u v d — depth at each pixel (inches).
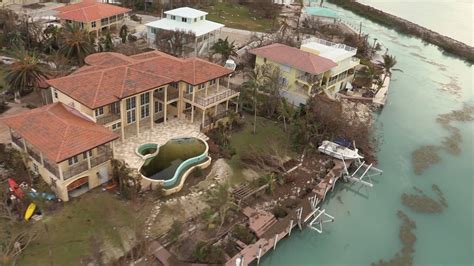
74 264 1248.8
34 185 1507.1
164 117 1971.0
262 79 2258.9
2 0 3619.6
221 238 1439.5
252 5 4537.4
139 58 2082.9
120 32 3090.6
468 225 1743.4
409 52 3951.8
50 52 2591.0
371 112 2573.8
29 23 2839.6
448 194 1925.4
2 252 1232.8
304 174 1852.9
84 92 1647.4
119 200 1515.7
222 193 1476.4
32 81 1993.1
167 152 1798.7
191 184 1665.8
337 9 5649.6
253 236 1475.1
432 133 2458.2
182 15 3137.3
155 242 1369.3
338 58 2506.2
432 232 1683.1
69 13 3157.0
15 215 1378.0
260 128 2149.4
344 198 1849.2
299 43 3120.1
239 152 1920.5
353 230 1653.5
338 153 1975.9
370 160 2064.5
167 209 1515.7
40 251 1270.9
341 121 2101.4
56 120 1519.4
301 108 2244.1
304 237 1594.5
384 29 4788.4
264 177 1706.4
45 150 1398.9
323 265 1477.6
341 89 2738.7
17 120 1540.4
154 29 3048.7
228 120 2082.9
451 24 5300.2
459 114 2743.6
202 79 1950.1
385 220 1726.1
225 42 2773.1
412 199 1865.2
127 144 1787.6
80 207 1454.2
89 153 1494.8
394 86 3075.8
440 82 3267.7
